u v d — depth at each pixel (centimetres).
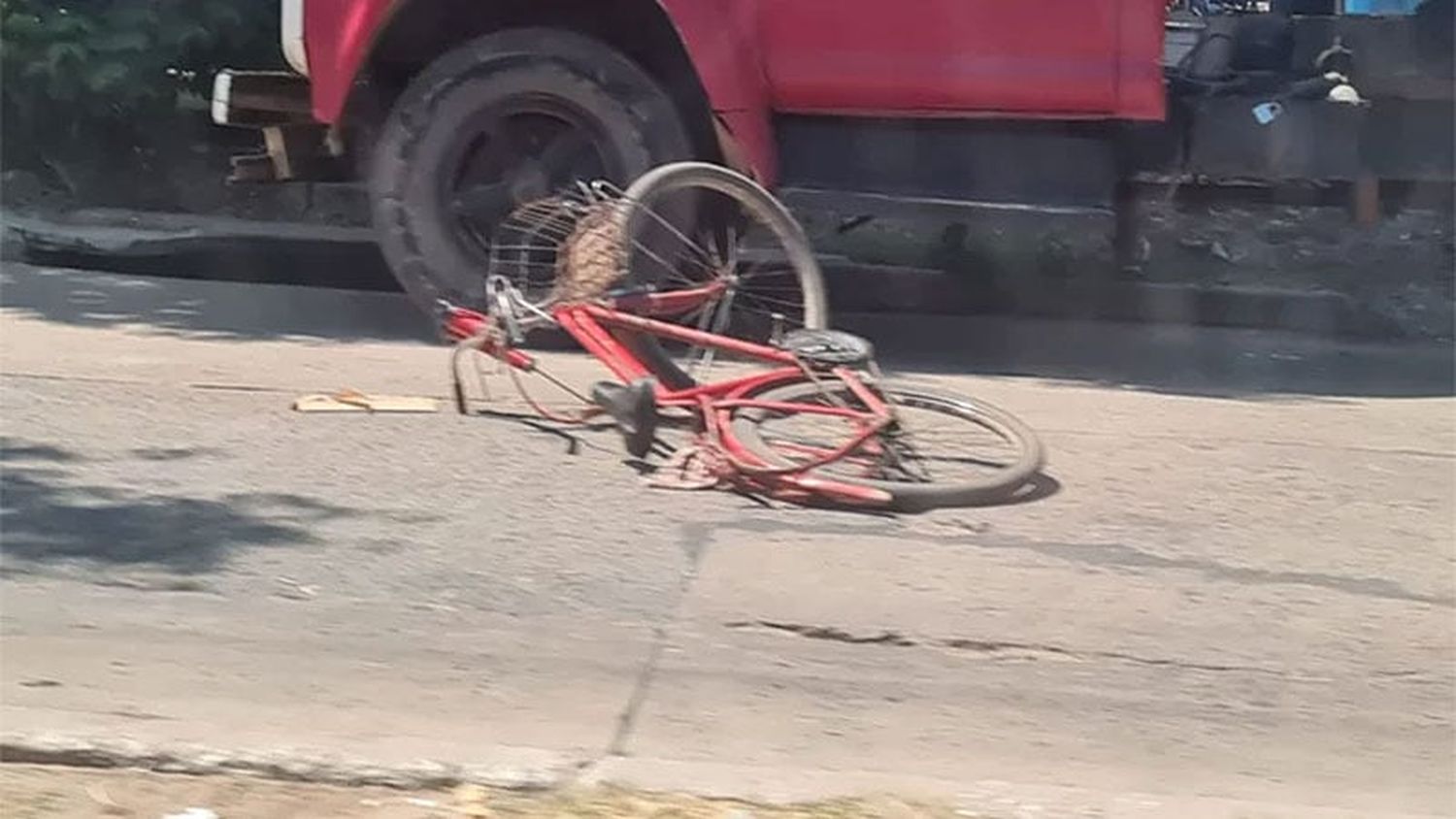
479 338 696
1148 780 443
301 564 550
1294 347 938
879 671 498
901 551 580
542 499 611
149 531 571
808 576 555
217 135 1195
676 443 664
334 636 503
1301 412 785
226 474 625
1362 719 484
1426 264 1055
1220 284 1037
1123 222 905
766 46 785
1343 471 691
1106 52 775
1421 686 505
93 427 669
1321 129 865
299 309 904
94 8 1166
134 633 500
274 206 1188
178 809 398
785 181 799
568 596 535
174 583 532
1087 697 488
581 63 797
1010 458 657
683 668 492
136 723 440
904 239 1066
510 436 678
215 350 797
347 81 817
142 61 1145
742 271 735
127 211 1185
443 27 838
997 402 776
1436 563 595
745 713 468
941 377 828
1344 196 918
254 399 715
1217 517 628
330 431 676
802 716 468
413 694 469
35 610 511
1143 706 485
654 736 452
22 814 391
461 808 403
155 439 659
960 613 534
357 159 869
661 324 669
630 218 691
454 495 612
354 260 1058
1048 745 459
